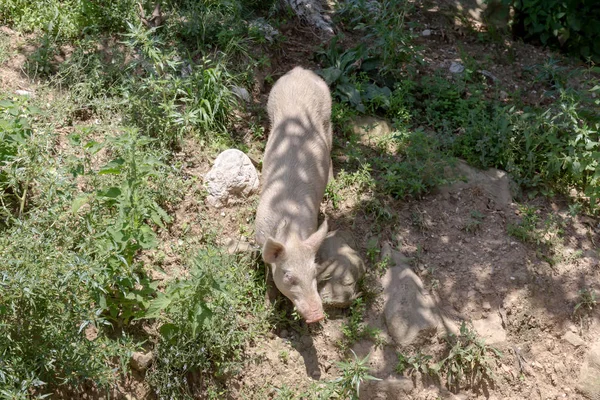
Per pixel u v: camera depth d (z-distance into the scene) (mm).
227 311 2131
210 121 2666
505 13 3533
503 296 2461
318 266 2312
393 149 2809
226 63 2867
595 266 2586
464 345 2338
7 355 1819
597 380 2389
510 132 2797
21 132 2148
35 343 1866
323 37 3223
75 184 2123
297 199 2279
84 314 1873
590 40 3422
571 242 2648
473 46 3400
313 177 2363
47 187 2105
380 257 2465
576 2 3361
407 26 3398
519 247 2572
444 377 2314
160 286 2246
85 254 1897
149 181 2443
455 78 3121
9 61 2695
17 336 1857
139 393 2100
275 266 2145
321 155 2436
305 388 2219
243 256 2355
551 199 2773
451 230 2588
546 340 2459
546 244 2602
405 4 3152
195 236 2410
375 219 2551
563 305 2500
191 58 2846
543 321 2473
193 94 2699
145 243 2008
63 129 2525
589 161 2723
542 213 2715
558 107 2947
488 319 2426
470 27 3480
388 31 3035
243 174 2525
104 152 2471
